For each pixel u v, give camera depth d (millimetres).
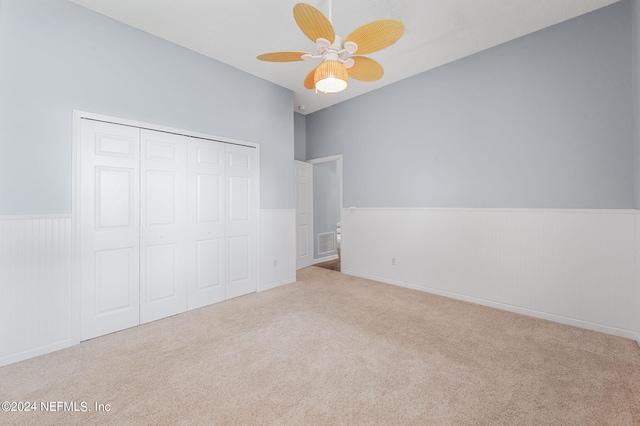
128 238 2643
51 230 2230
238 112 3531
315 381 1783
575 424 1416
